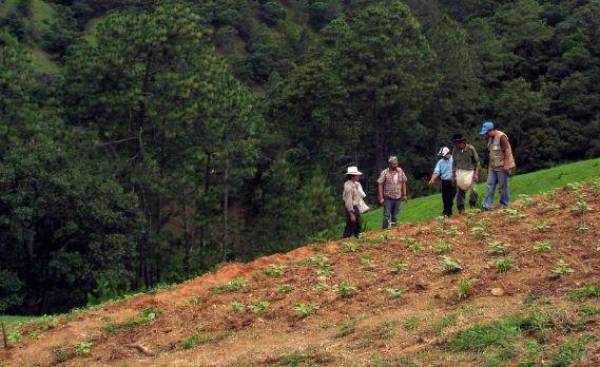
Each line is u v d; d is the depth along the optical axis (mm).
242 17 97438
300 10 108688
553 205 13727
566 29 72375
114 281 32625
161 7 39938
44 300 35000
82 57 38969
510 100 61688
